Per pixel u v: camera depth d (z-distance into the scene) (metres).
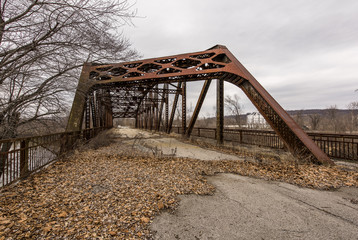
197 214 3.63
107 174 6.03
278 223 3.31
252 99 9.89
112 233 2.85
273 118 8.72
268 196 4.55
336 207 3.94
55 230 2.88
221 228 3.15
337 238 2.87
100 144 12.92
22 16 5.57
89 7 5.62
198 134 20.03
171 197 4.37
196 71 10.94
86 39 6.34
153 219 3.39
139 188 4.82
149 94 37.06
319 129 40.47
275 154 9.16
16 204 3.69
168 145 13.94
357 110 39.84
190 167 7.19
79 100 11.32
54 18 5.65
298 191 4.89
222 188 5.11
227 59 11.05
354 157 8.07
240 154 9.95
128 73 12.17
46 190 4.53
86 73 11.70
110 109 45.97
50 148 7.23
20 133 7.21
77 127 10.87
